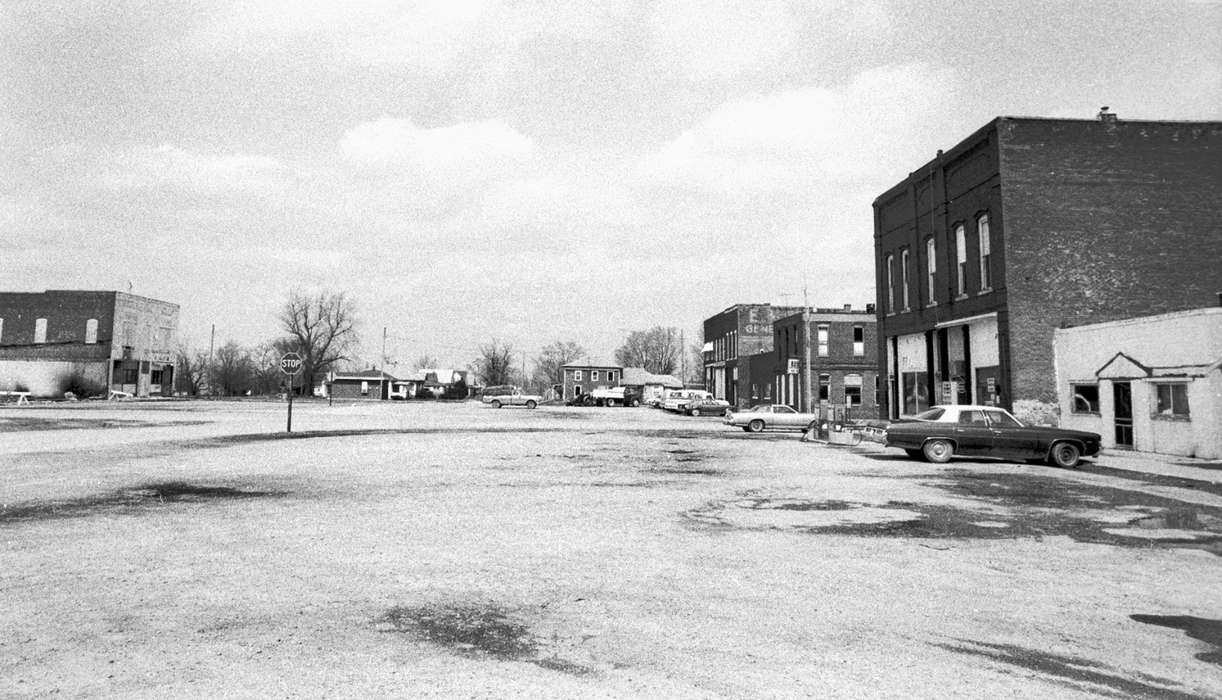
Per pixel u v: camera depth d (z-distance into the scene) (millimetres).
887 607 5695
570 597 5859
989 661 4562
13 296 69312
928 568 6961
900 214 30438
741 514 9898
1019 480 13883
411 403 76625
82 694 3904
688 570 6789
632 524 9078
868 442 24266
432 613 5398
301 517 9320
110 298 69875
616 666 4387
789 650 4703
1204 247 22656
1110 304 22406
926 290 28219
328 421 34406
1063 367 21859
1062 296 22375
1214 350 16922
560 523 9078
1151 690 4148
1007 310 22328
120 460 16078
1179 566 7113
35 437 22406
